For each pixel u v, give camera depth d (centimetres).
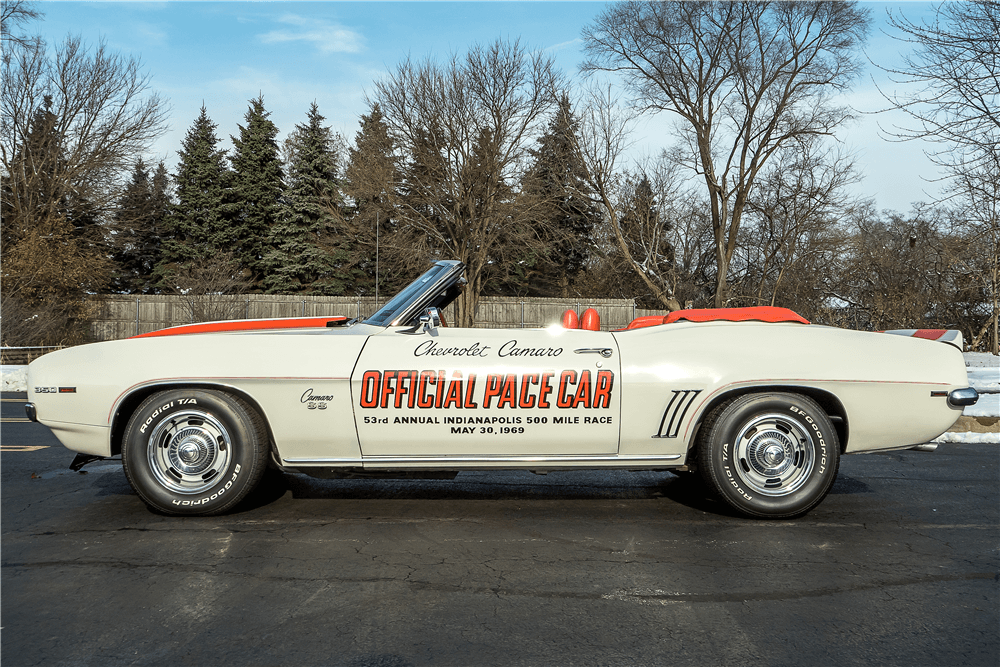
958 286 2650
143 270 4766
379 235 3806
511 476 532
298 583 308
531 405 402
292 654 242
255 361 403
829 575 321
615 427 406
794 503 406
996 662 238
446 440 406
